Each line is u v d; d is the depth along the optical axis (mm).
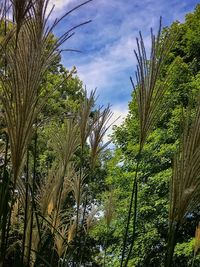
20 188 2312
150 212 12398
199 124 1757
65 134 3049
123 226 11883
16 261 1913
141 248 12117
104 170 12086
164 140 12664
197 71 13703
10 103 1739
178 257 11023
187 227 10875
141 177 13016
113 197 4797
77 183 3355
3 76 1810
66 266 2738
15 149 1730
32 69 1739
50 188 2875
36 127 2170
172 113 12586
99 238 10898
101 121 3225
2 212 1694
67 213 3482
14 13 1858
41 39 1835
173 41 2059
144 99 2043
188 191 1670
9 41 2053
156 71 2047
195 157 1709
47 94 1915
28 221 2338
